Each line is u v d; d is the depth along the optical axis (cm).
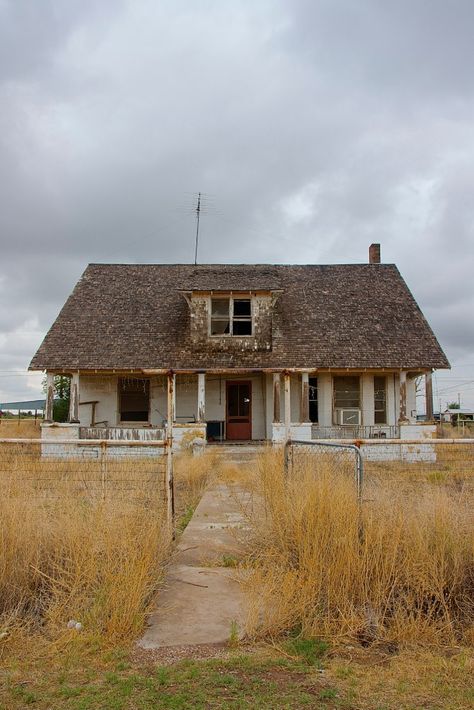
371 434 2369
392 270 2828
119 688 388
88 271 2791
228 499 1088
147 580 549
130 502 726
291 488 689
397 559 549
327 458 756
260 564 642
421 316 2534
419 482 745
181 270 2839
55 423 2097
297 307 2586
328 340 2406
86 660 436
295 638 475
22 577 549
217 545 743
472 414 4194
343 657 448
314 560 546
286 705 367
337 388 2486
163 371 1418
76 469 841
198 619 513
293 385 2475
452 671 422
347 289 2700
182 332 2464
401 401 2312
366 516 587
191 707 362
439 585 524
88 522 627
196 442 2023
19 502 633
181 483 1331
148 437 2114
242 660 432
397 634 476
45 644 459
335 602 508
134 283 2730
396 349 2362
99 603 503
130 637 471
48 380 2309
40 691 386
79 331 2431
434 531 583
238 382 2545
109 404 2462
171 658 440
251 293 2403
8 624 477
